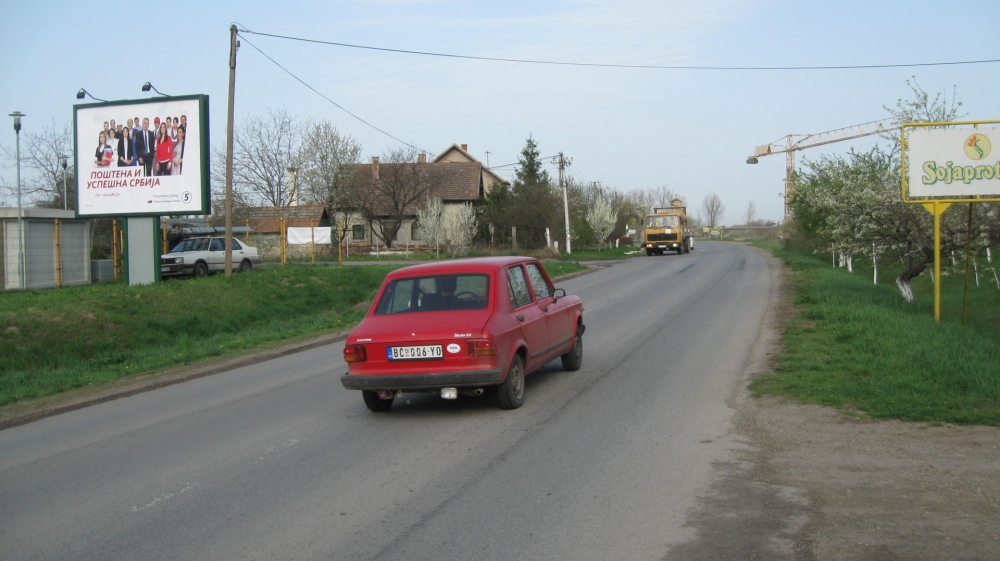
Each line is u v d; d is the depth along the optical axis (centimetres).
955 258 1661
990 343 1045
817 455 617
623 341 1301
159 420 887
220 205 4678
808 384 852
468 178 6038
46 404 1030
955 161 1250
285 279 2400
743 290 2222
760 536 457
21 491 622
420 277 861
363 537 477
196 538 490
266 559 450
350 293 2444
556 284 2767
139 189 2267
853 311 1388
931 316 1470
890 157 1828
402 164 5538
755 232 12681
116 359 1470
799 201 3089
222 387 1098
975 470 563
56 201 4216
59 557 470
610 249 6800
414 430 754
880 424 700
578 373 1026
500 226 5547
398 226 5469
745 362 1055
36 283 2600
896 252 1669
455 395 772
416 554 446
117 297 1848
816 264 3316
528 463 623
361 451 685
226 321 1888
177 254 2783
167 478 633
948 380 812
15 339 1470
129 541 491
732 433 695
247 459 679
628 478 576
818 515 488
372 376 778
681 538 458
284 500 558
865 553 428
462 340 762
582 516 499
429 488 570
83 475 661
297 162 5022
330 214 5081
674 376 978
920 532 455
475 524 492
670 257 5016
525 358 852
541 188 5581
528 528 482
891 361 923
